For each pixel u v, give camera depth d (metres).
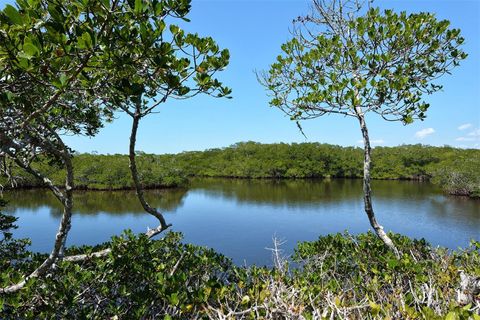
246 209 29.02
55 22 1.95
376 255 4.64
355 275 4.17
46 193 34.09
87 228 21.02
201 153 98.00
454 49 4.65
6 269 3.99
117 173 44.53
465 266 3.96
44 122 3.38
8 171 3.77
